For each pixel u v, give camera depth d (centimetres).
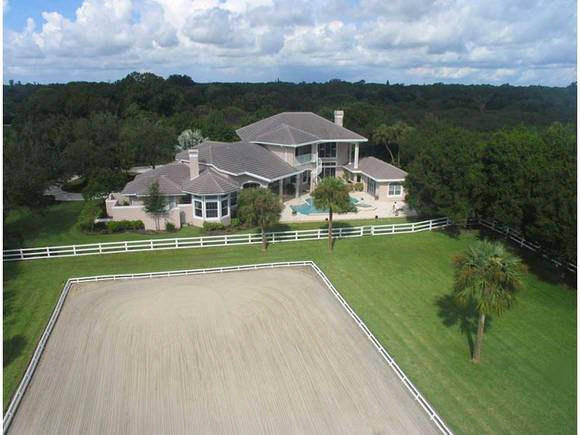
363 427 1802
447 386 2070
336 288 3014
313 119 5784
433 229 4228
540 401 1991
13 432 1755
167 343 2345
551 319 2680
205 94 14412
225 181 4181
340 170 5794
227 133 7181
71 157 5416
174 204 4128
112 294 2894
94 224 4059
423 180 3994
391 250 3712
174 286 3017
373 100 13488
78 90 10381
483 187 3794
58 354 2247
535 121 10212
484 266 2072
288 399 1948
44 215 4131
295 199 5094
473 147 4019
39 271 3206
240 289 2978
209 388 2011
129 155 5762
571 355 2333
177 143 6731
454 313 2720
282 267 3369
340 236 3978
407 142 6206
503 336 2491
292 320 2598
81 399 1936
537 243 3450
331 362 2212
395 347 2358
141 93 10894
